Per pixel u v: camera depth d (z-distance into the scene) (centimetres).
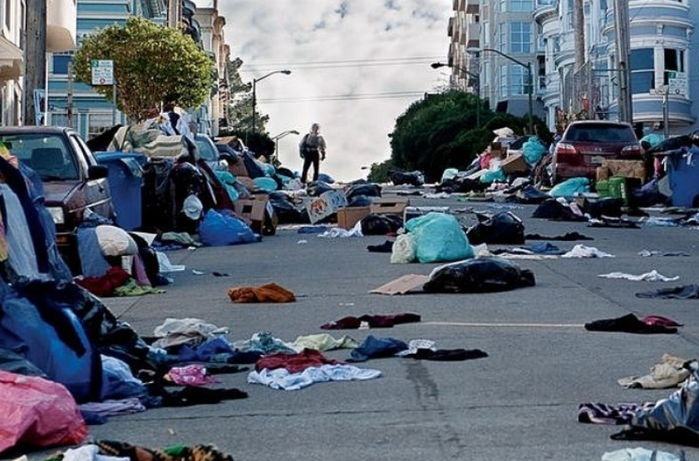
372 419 820
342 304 1388
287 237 2350
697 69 6094
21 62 3344
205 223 2205
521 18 9256
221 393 894
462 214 2564
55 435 749
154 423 825
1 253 1007
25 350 849
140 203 2169
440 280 1459
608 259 1825
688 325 1198
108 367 889
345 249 2056
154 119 2959
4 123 3794
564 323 1220
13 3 3600
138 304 1425
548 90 8238
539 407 843
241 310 1355
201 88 5519
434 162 7650
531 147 4509
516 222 2042
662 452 673
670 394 871
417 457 718
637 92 5909
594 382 923
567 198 2984
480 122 7988
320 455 730
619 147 3462
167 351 1065
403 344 1065
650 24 5906
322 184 3572
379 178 11950
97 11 7106
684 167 3086
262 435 784
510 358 1030
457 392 897
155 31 5381
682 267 1717
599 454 713
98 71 3102
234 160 3481
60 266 1193
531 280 1514
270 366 976
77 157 1756
